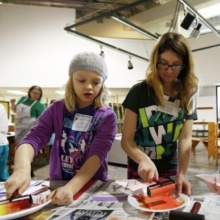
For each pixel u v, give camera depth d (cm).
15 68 528
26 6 530
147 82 103
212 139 411
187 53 96
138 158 89
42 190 78
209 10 207
